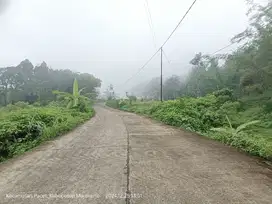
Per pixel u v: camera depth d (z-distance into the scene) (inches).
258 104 634.2
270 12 614.9
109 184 139.6
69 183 143.0
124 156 208.8
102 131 390.6
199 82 1587.1
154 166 175.8
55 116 471.5
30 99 2501.2
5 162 201.5
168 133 360.5
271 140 309.6
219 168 169.0
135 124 508.7
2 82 2778.1
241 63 748.0
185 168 169.6
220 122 538.6
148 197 120.1
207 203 112.7
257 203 112.3
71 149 248.8
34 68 3282.5
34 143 294.8
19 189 135.4
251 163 182.5
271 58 628.7
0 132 298.0
